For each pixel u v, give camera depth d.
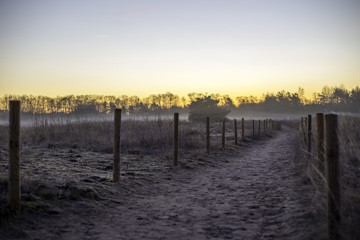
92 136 15.62
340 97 82.44
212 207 5.95
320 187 6.23
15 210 4.43
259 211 5.62
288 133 35.09
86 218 4.93
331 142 3.62
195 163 11.14
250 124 39.12
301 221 4.66
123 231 4.52
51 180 6.43
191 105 45.53
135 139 15.00
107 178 7.51
